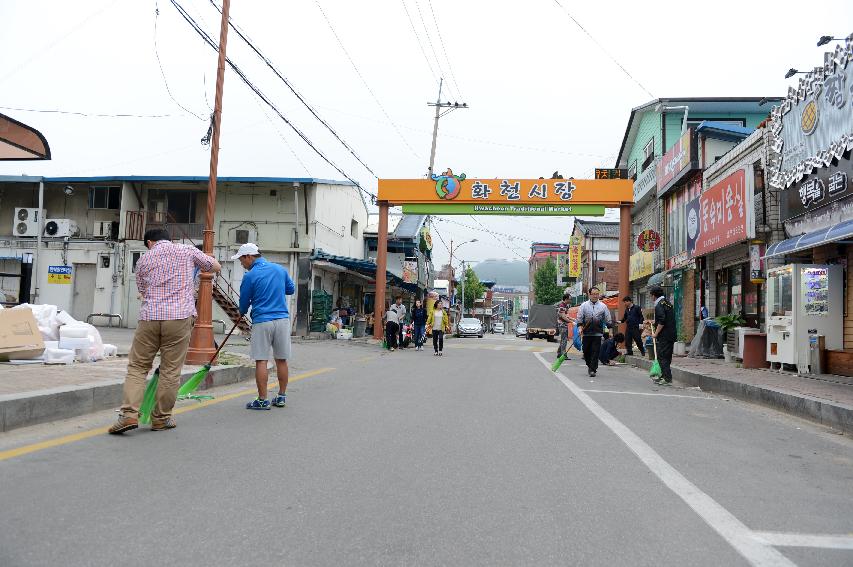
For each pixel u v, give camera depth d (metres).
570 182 24.83
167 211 26.06
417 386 10.02
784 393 8.77
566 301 14.70
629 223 24.72
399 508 3.90
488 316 105.44
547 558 3.19
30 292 25.44
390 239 35.34
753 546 3.43
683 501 4.23
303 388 9.50
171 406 6.04
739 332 14.67
